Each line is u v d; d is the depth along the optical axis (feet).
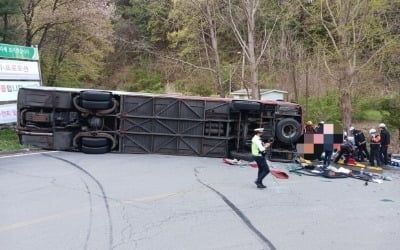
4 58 60.44
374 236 25.54
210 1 81.87
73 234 23.57
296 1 84.28
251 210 30.32
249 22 77.97
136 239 23.20
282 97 96.94
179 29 101.55
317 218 29.12
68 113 54.44
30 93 53.47
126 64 154.71
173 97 56.29
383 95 105.40
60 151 54.54
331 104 101.91
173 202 31.40
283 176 44.73
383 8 76.84
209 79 101.91
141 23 147.13
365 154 61.31
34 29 81.61
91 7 82.79
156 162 49.29
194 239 23.58
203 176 41.96
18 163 43.83
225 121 56.29
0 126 61.67
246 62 102.73
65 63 94.12
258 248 22.52
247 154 54.54
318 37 91.86
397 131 88.38
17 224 24.90
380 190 40.93
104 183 36.24
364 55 84.79
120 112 55.06
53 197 30.96
